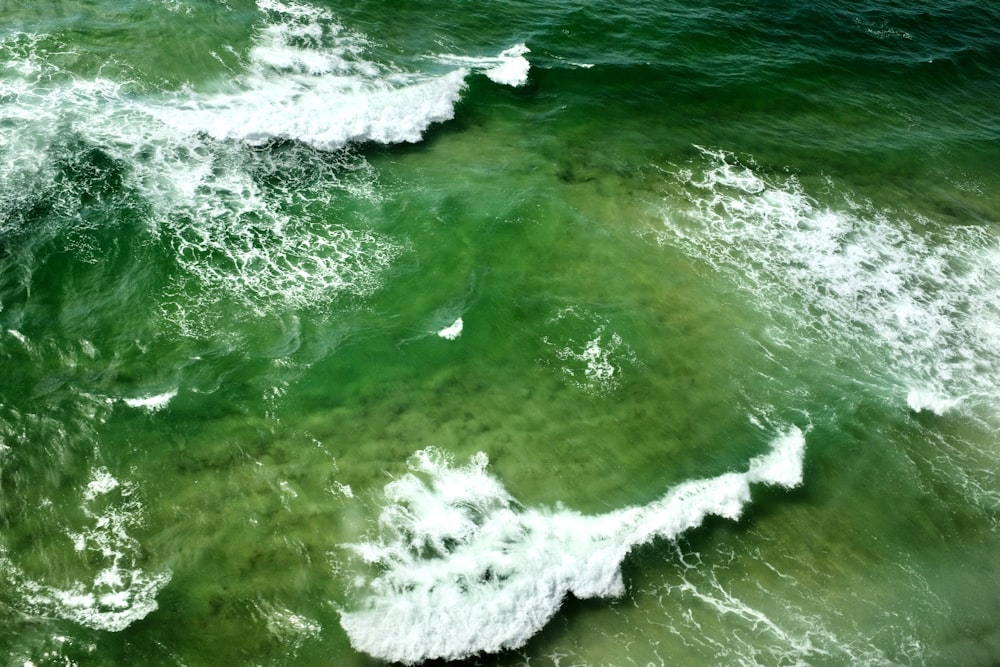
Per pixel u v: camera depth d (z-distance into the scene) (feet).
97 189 56.65
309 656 37.17
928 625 42.45
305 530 41.50
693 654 39.40
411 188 63.21
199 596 38.32
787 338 57.16
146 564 39.06
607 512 44.65
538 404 49.83
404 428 47.06
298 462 44.42
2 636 35.68
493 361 51.85
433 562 40.93
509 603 39.75
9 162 56.80
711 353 55.01
